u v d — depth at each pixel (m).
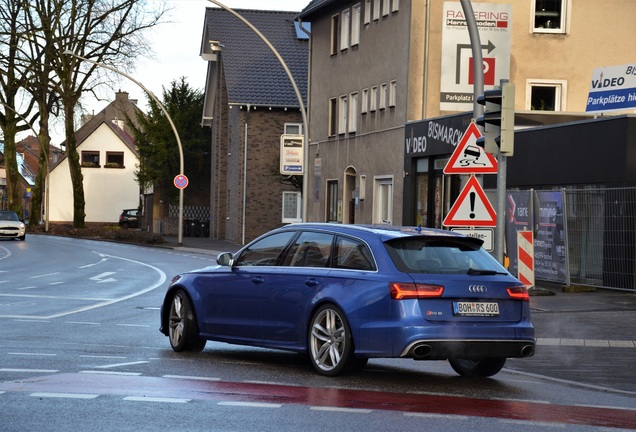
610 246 25.91
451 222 17.12
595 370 13.59
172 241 67.19
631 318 19.67
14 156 85.06
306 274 12.57
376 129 44.72
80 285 28.38
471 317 11.62
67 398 9.80
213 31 68.31
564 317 19.81
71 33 73.06
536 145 30.28
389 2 43.28
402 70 41.62
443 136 37.34
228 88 64.19
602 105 31.06
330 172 51.12
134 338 16.19
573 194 27.12
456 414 9.52
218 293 13.83
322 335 12.26
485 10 39.25
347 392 10.80
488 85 39.34
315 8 51.44
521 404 10.39
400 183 41.84
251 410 9.38
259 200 64.25
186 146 85.00
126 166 117.38
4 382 10.86
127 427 8.39
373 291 11.66
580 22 39.59
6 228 66.06
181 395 10.18
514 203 28.94
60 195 117.00
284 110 64.50
